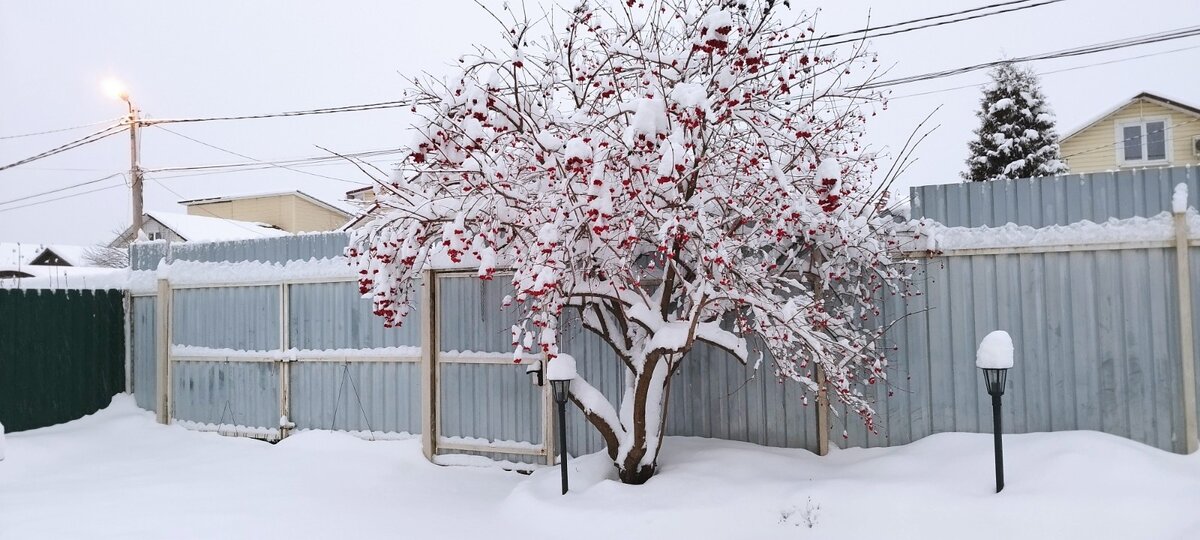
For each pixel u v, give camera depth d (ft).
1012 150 60.34
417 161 17.67
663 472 18.75
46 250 111.65
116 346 30.86
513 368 23.30
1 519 18.17
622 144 15.33
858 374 19.15
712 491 16.97
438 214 18.06
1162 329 17.13
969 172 62.39
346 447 24.97
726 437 20.90
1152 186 17.29
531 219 16.49
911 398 19.13
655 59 16.65
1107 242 17.52
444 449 24.03
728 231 17.62
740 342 18.03
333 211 106.42
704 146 15.84
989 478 16.03
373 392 25.43
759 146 16.38
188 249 28.96
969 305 18.72
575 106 17.89
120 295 31.12
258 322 27.32
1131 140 62.39
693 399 21.29
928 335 19.02
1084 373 17.72
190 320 28.68
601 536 15.97
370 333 25.44
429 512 18.69
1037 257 18.19
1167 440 16.99
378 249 18.15
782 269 18.90
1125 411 17.37
